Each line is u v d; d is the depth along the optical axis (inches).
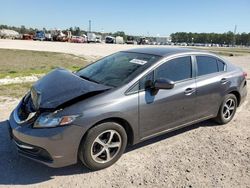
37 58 772.6
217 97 205.8
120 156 157.4
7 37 2743.6
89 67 195.5
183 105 180.4
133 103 153.3
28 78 366.0
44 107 139.3
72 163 140.9
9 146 172.9
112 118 148.3
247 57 1234.6
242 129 214.5
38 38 2605.8
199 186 138.1
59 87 154.1
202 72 196.5
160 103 165.8
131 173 148.0
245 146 184.9
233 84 216.7
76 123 135.6
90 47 1499.8
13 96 279.7
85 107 139.2
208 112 203.0
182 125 186.2
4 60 689.6
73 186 135.6
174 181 141.6
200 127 215.5
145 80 161.5
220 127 216.8
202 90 191.3
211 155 170.4
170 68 175.9
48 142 133.1
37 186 135.1
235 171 153.0
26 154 142.7
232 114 227.3
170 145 182.4
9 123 154.6
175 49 196.7
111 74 169.3
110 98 146.9
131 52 195.6
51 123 134.1
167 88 157.8
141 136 163.3
